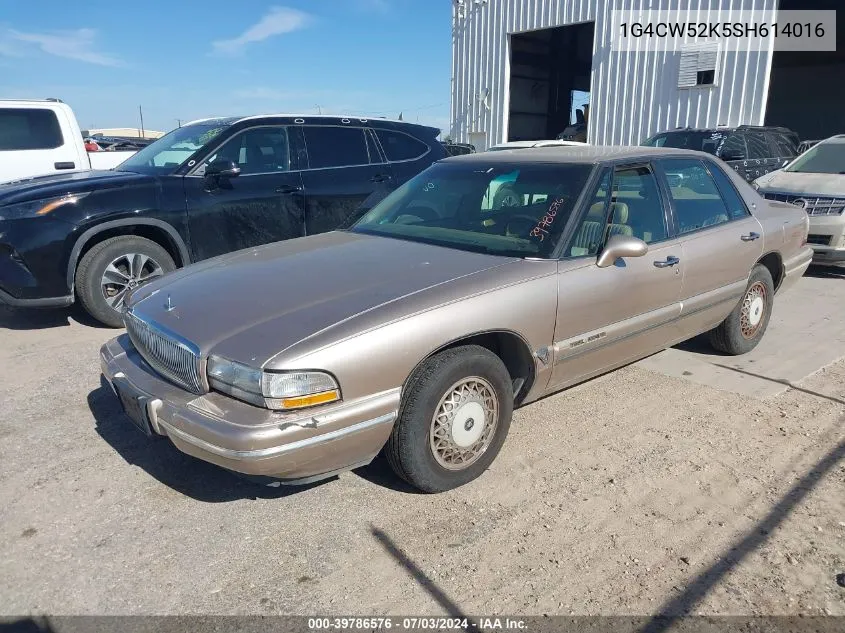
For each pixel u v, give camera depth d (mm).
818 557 2850
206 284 3463
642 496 3314
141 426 3150
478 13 19469
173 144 6938
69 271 5684
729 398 4508
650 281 4012
